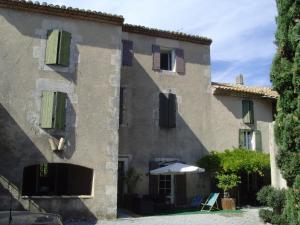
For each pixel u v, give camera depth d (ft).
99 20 47.50
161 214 48.96
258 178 63.57
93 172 44.04
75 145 43.73
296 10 27.14
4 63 42.78
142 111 57.11
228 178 55.06
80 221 41.78
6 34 43.45
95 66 46.44
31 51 43.96
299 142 25.44
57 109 43.11
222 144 62.34
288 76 26.94
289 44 27.48
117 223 40.91
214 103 63.21
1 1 43.45
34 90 43.27
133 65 57.88
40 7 44.52
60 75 44.55
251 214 49.29
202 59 63.72
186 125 60.08
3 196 40.19
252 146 65.77
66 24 45.98
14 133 41.68
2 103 41.91
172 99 59.41
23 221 18.25
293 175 25.70
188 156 59.21
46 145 42.55
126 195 52.70
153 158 56.54
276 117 27.68
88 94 45.44
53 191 49.67
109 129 45.65
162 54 63.21
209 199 54.60
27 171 48.60
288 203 25.93
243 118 65.26
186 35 61.98
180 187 57.72
